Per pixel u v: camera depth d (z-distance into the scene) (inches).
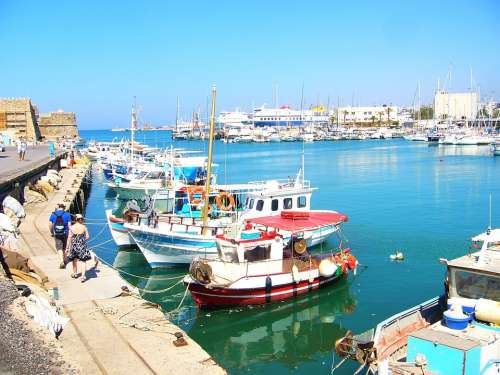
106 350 410.0
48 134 4923.7
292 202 1012.5
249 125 7416.3
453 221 1365.7
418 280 852.0
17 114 3476.9
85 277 590.6
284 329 678.5
